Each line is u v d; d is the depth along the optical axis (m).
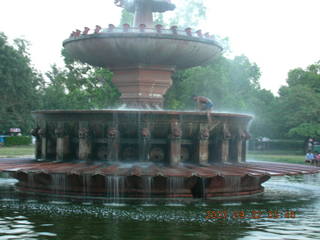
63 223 7.55
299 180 17.41
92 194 10.24
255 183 11.52
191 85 35.72
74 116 11.70
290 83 64.06
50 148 12.70
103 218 7.96
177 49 12.26
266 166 12.17
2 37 55.12
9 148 53.78
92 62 13.62
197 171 10.04
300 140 62.66
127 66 13.23
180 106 36.19
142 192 10.09
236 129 12.67
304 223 7.93
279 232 7.16
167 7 14.14
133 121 11.27
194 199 10.12
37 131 13.01
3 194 10.76
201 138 11.55
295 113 54.97
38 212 8.48
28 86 58.19
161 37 11.95
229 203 9.83
